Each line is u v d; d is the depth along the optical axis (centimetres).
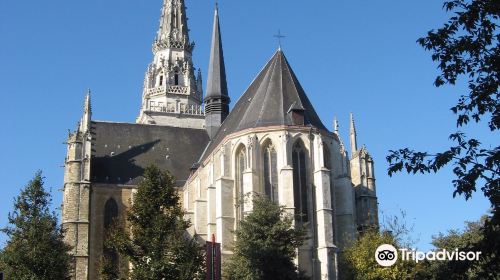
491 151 2188
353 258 5803
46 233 5034
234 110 8750
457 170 2200
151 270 4409
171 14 13050
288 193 6531
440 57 2298
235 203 6744
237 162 6994
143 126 9981
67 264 5197
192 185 8312
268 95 7325
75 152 8569
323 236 6481
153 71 12662
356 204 7869
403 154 2298
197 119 12300
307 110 7375
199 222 7519
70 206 8362
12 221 5041
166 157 9581
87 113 9494
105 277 4631
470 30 2259
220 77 10612
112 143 9531
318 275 6450
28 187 5156
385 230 5838
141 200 4703
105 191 8825
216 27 10950
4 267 4828
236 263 5225
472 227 6762
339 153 7131
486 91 2234
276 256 5138
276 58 7806
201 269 4653
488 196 2159
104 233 8581
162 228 4575
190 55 13000
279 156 6769
